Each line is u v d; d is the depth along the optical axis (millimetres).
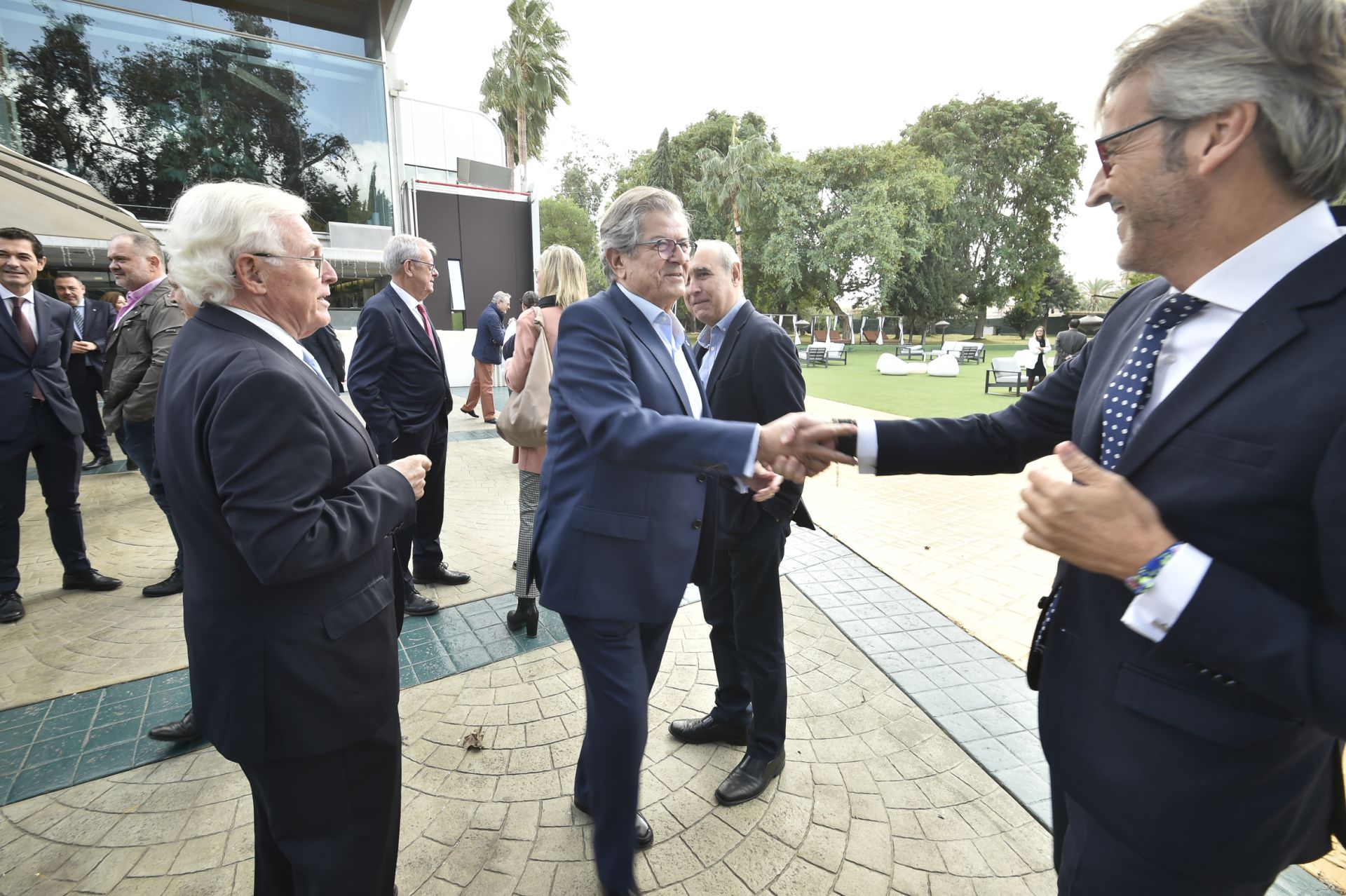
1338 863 1929
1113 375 1045
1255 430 764
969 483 6473
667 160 38125
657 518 1676
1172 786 861
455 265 13508
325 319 1510
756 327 2256
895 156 33906
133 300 3684
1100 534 789
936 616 3516
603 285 45969
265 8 10398
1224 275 838
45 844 1968
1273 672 715
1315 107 748
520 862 1912
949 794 2195
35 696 2754
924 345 26500
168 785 2238
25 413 3441
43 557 4398
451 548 4574
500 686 2842
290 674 1237
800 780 2262
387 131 11641
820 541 4742
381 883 1456
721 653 2395
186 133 10148
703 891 1810
